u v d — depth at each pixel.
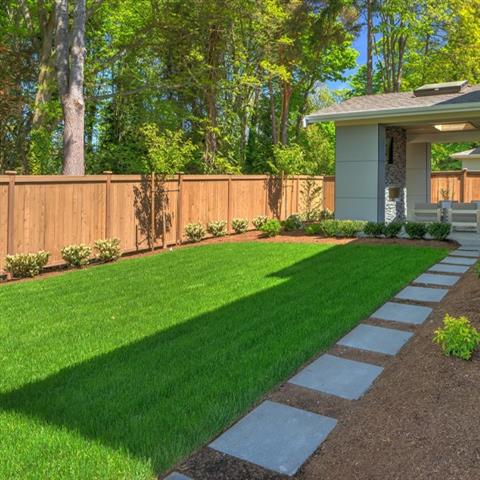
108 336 4.88
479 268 6.11
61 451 2.78
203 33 17.36
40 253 8.60
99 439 2.92
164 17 15.93
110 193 10.33
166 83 18.83
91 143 21.59
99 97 16.92
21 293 6.97
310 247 10.33
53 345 4.64
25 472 2.58
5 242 8.23
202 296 6.36
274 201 16.12
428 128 14.13
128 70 19.45
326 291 6.33
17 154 15.37
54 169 16.69
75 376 3.89
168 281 7.43
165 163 12.08
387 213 13.60
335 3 19.84
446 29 22.44
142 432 3.00
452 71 24.11
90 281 7.71
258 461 2.73
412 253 8.98
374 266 7.82
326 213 17.83
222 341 4.61
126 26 18.98
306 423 3.14
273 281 7.04
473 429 2.84
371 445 2.82
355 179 12.74
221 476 2.60
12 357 4.34
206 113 21.05
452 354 3.88
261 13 16.70
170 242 12.08
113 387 3.67
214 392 3.54
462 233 11.19
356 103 13.38
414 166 15.94
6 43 15.23
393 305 5.76
